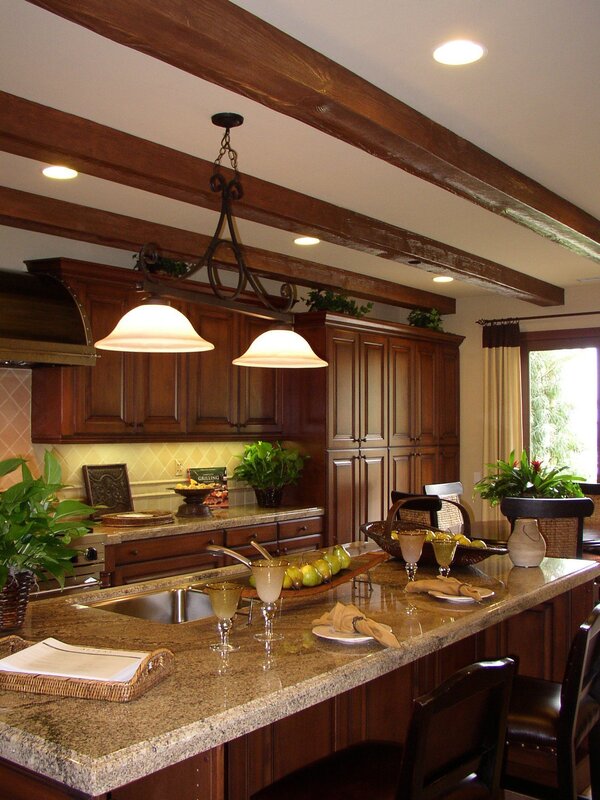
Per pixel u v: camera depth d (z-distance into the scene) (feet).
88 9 6.29
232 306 9.39
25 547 6.91
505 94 9.14
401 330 20.86
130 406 15.15
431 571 9.91
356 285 19.81
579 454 22.07
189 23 6.67
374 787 5.94
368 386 19.89
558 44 7.92
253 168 11.76
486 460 22.93
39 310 13.03
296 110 8.52
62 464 15.08
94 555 13.17
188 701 5.15
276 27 7.52
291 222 13.00
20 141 9.44
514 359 22.66
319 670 5.83
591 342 21.83
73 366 14.14
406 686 8.66
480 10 7.23
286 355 9.69
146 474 16.74
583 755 7.88
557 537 13.89
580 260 18.20
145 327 8.43
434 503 14.69
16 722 4.79
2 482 14.12
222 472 18.10
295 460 18.01
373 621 6.90
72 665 5.63
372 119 8.78
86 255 15.67
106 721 4.79
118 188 12.53
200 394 16.61
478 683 5.22
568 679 6.82
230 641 6.66
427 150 9.74
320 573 8.11
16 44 7.97
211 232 15.43
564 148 10.95
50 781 4.67
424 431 22.13
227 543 15.81
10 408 14.37
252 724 5.03
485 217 14.47
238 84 7.80
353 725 7.88
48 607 7.93
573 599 10.08
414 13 7.30
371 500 19.81
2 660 5.69
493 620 7.82
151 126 10.20
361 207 13.82
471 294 23.36
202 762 5.07
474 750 5.56
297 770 6.25
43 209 12.96
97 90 9.09
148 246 8.84
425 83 8.83
